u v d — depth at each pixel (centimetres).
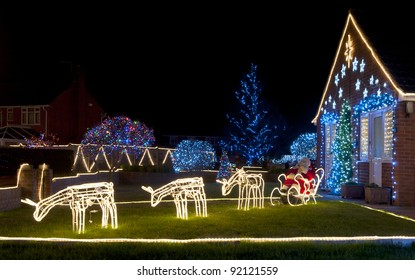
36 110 4975
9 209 1536
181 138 6116
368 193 1659
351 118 2008
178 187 1227
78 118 5150
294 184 1506
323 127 2366
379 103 1703
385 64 1645
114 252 867
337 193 2038
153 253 859
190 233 1033
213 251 874
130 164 3441
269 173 2942
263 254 855
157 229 1076
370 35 1788
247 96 5247
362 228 1100
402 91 1539
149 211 1403
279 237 1000
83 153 3170
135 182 3006
